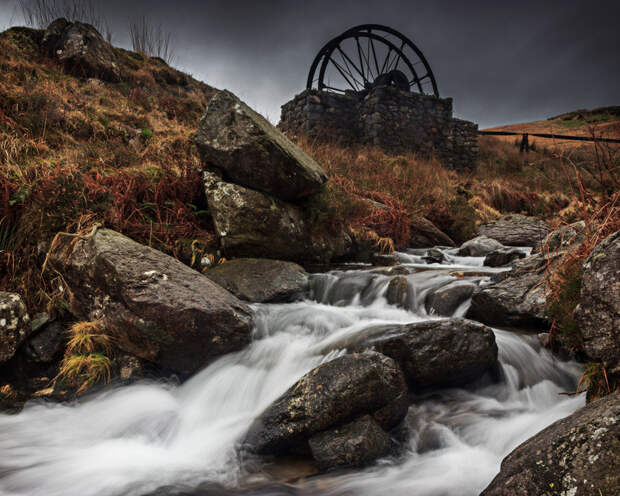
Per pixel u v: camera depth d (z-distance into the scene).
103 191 5.00
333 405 2.62
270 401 3.21
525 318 3.63
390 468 2.57
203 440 2.99
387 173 11.27
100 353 3.68
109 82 11.60
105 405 3.41
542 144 24.67
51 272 4.16
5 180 4.38
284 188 5.68
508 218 10.09
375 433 2.62
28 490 2.51
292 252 5.95
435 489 2.38
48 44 11.10
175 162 6.51
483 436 2.80
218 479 2.59
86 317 3.95
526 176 15.82
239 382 3.46
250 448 2.74
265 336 4.08
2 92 7.26
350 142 17.20
